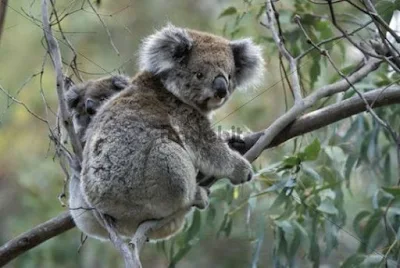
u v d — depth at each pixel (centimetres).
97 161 930
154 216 938
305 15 1335
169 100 1006
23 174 1855
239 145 1044
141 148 926
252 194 1246
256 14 1425
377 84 1309
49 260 1664
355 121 1312
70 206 1015
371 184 1458
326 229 1245
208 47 1046
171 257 1277
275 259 1216
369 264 1191
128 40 2050
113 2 2084
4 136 2102
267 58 1505
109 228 876
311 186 1245
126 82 1188
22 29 2070
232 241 1770
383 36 964
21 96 2073
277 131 1009
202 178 1011
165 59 1020
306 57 1362
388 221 1220
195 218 1256
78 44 2006
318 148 1112
